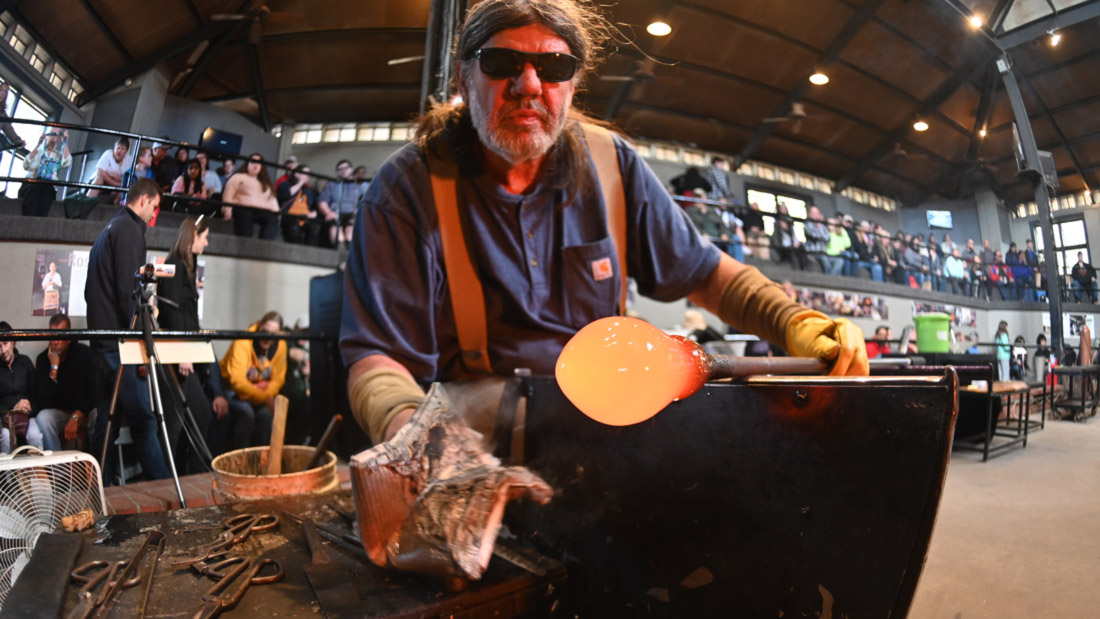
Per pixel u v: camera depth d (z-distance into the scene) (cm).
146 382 186
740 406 72
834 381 63
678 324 369
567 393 54
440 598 75
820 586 63
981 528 87
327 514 110
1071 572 74
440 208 136
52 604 70
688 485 78
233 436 252
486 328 142
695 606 76
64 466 128
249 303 271
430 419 87
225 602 73
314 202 308
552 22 118
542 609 84
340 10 254
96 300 168
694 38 201
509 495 77
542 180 138
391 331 130
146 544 92
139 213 175
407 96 306
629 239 157
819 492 64
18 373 166
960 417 123
